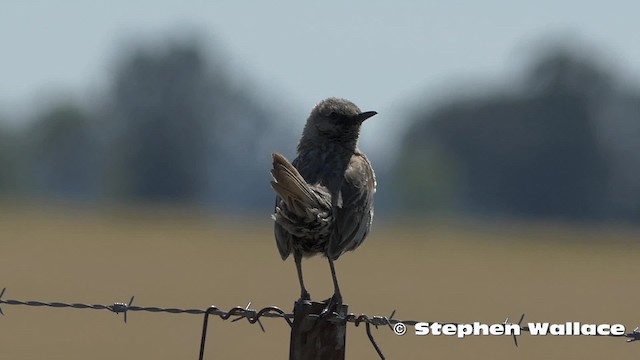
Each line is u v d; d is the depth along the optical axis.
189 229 51.03
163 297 27.38
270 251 41.94
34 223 50.03
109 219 54.16
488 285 33.94
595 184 86.75
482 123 88.56
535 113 88.00
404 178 86.50
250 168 95.62
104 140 94.94
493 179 87.69
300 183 9.83
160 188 93.06
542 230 60.22
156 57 95.06
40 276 31.30
